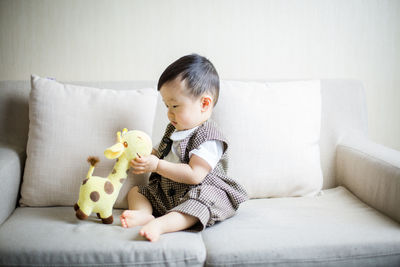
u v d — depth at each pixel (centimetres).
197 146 111
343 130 146
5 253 86
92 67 165
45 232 95
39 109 121
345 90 151
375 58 175
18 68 163
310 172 130
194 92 109
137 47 164
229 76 170
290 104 133
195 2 163
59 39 162
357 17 170
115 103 123
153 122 135
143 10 162
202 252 89
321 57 172
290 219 108
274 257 89
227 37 167
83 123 120
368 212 113
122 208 121
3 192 106
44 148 118
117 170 107
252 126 129
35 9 159
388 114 180
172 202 114
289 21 168
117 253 87
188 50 166
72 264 86
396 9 171
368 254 91
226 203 110
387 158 116
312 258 90
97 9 160
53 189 116
